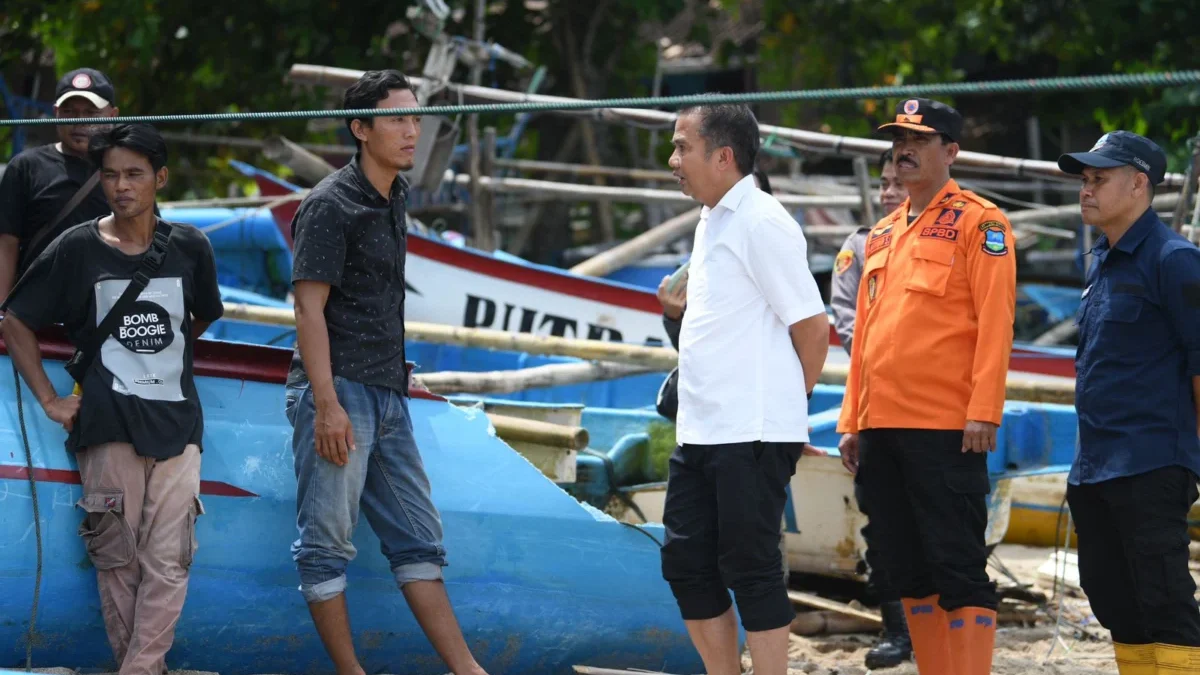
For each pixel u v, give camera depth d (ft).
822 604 38.58
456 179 71.31
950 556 28.04
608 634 31.35
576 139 90.68
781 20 91.66
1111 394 26.63
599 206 92.22
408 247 58.65
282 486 29.35
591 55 89.51
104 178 27.02
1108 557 27.37
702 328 26.61
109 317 27.09
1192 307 25.79
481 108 25.52
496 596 30.60
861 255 36.32
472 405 37.01
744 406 26.07
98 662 28.60
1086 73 88.53
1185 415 26.27
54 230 30.63
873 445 29.30
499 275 58.44
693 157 26.68
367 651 29.96
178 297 27.58
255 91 84.64
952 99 92.89
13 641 27.96
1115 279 26.86
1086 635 38.52
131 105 86.58
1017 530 52.54
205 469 29.04
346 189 26.89
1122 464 26.25
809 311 26.17
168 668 29.07
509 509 30.76
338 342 27.09
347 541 27.68
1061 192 108.17
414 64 84.43
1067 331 80.84
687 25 114.93
